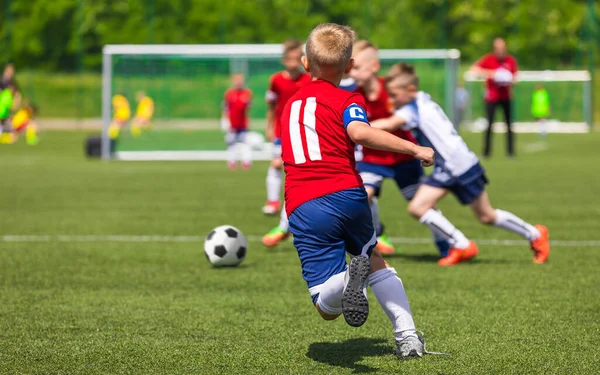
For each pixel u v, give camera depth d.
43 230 15.40
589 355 7.13
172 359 7.04
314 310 9.04
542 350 7.30
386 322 8.47
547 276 10.99
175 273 11.32
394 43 65.25
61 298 9.66
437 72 47.47
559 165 29.78
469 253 11.98
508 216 11.89
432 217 11.90
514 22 72.00
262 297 9.74
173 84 48.44
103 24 64.50
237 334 7.95
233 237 11.69
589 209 18.11
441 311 8.95
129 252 13.05
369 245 6.73
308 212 6.55
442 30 60.56
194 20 63.78
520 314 8.77
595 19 64.06
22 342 7.62
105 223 16.36
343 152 6.61
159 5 63.41
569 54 69.44
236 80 31.39
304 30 66.00
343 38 6.84
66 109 63.69
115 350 7.34
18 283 10.55
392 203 20.09
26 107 44.53
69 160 33.78
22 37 64.88
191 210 18.41
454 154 11.62
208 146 42.22
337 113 6.59
